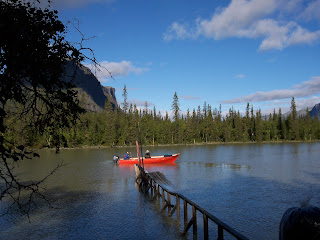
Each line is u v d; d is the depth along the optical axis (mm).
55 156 48281
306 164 32312
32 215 12773
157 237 10086
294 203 14781
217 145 89000
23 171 28328
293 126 109875
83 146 79688
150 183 17469
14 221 12023
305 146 74000
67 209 13812
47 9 3260
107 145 84562
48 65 3299
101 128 86500
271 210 13531
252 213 13062
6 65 3020
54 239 10055
